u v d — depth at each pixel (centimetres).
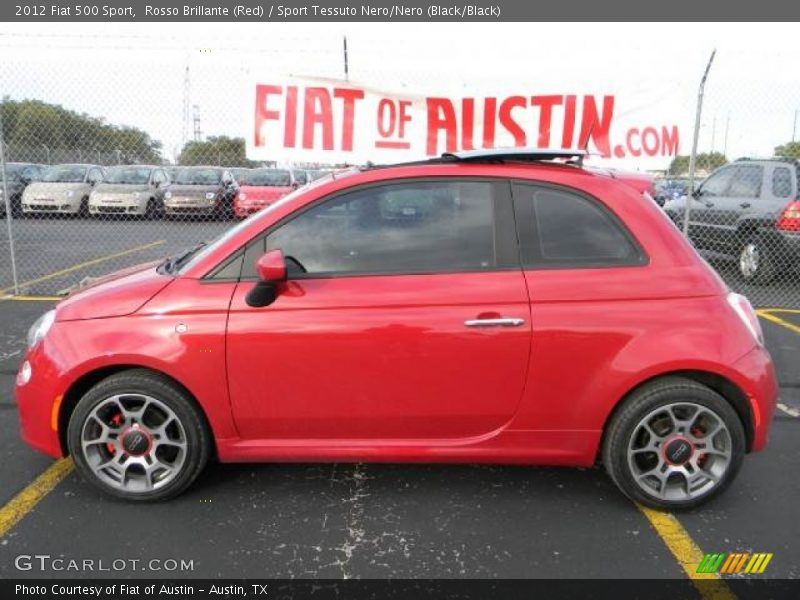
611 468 290
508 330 274
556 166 300
